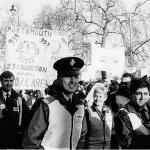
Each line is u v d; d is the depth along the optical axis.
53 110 2.72
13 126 4.67
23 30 5.62
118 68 7.70
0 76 4.97
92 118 4.05
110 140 4.19
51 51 5.80
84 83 8.77
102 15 25.02
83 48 24.88
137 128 3.13
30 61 5.62
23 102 4.98
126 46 23.28
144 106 3.42
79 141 2.99
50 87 2.91
